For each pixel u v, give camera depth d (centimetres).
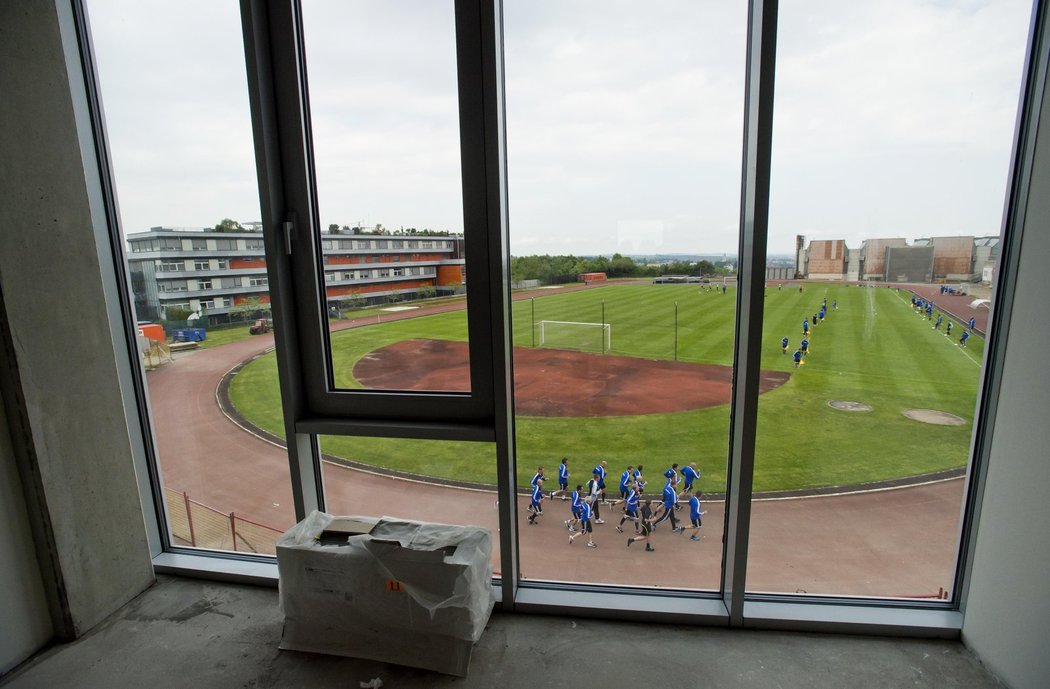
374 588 133
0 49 131
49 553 145
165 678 134
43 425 142
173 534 186
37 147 140
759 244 127
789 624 144
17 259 136
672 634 145
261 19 141
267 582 172
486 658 137
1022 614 118
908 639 140
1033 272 116
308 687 130
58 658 142
